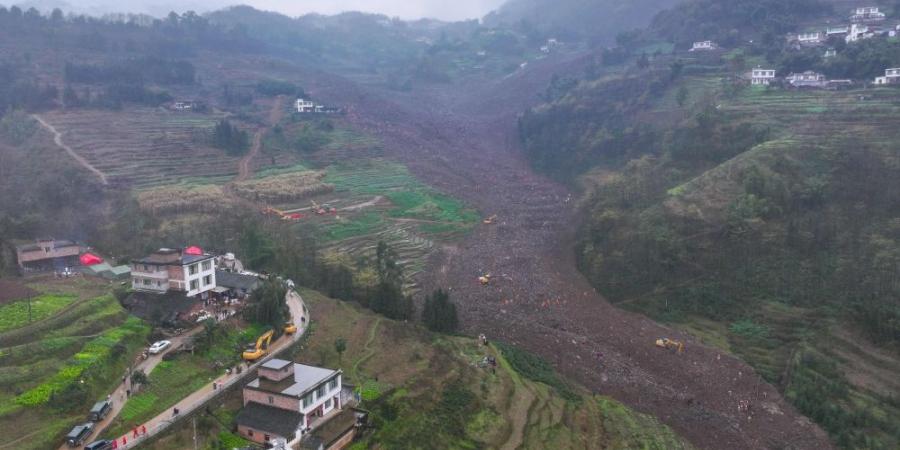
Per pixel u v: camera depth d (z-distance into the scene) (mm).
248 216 141500
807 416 86188
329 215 163125
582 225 156375
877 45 183000
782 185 123938
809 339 98250
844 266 107125
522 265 142000
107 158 172125
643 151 196875
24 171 153875
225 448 60844
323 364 80500
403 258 143125
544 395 83625
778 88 184375
